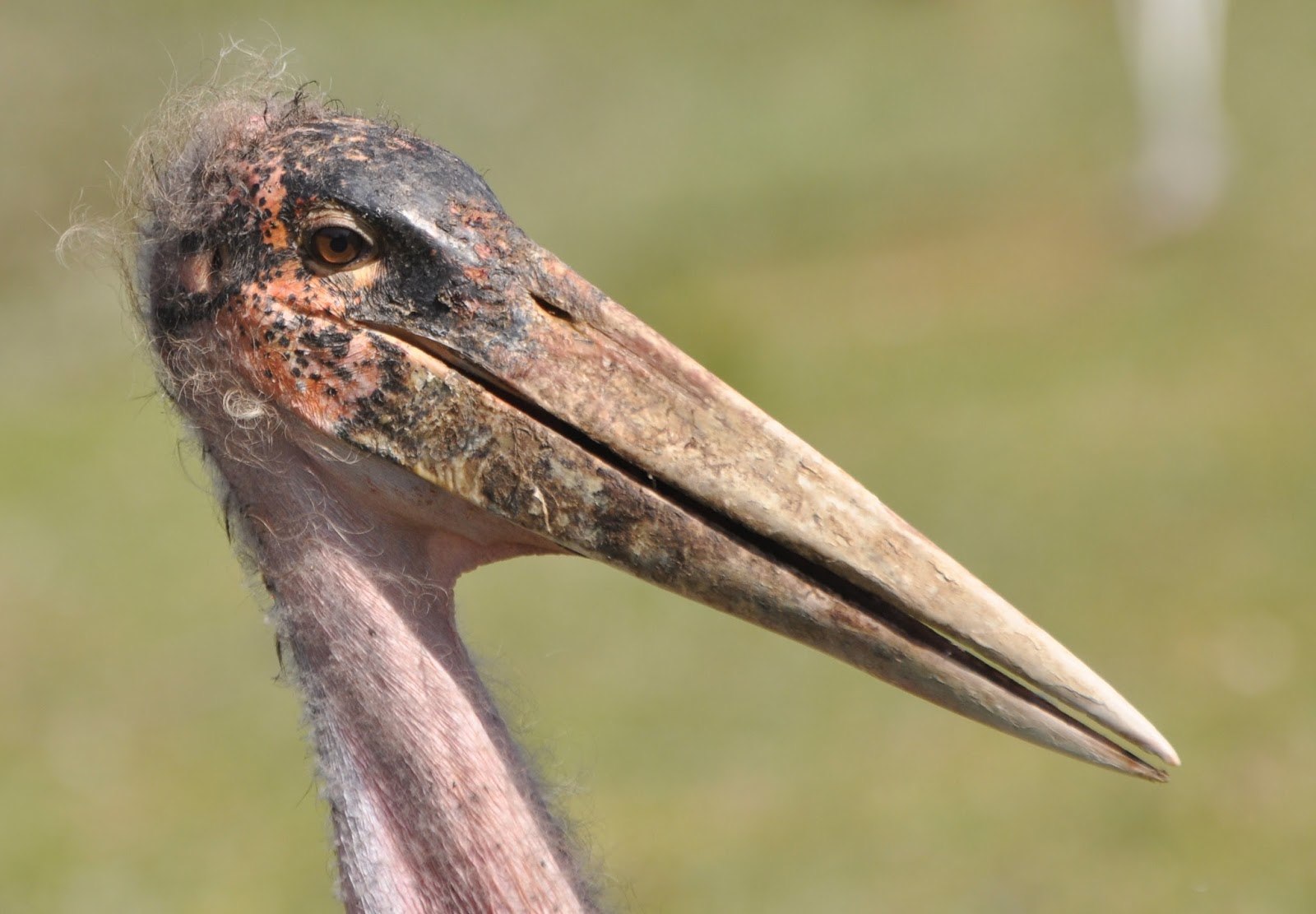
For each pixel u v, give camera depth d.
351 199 4.64
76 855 11.94
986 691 4.57
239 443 4.81
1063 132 26.14
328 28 27.72
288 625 4.80
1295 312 19.41
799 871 11.04
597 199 26.03
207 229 4.80
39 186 22.50
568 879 4.70
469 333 4.65
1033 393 18.23
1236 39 28.25
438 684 4.73
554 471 4.64
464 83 27.70
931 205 24.62
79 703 14.22
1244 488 15.62
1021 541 15.20
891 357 19.81
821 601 4.59
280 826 12.51
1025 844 11.27
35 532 17.39
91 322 22.17
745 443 4.64
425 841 4.64
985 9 32.66
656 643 14.47
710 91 29.59
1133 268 21.36
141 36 24.31
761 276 23.06
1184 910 10.38
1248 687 12.61
